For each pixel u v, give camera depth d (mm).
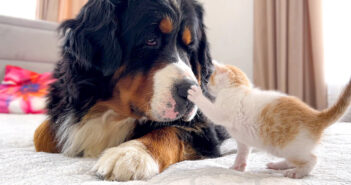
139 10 1369
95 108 1457
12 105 3098
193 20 1550
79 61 1397
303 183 834
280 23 3449
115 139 1489
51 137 1526
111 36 1351
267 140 938
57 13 4586
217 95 1062
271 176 920
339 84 3080
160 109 1252
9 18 4020
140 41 1353
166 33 1388
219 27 4504
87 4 1460
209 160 1220
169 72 1281
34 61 4148
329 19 3201
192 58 1672
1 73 3898
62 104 1512
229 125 1007
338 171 968
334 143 1465
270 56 3566
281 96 986
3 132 1960
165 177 923
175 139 1322
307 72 3340
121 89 1379
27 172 978
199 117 1502
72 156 1428
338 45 3119
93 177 974
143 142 1168
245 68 4219
